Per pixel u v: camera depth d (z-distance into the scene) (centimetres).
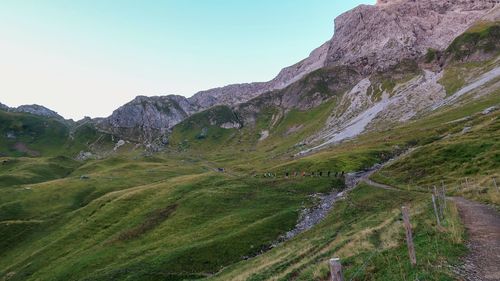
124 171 19100
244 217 8656
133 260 7112
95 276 6656
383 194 7875
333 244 3666
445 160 8850
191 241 7669
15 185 16838
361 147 15625
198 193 11088
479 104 17138
